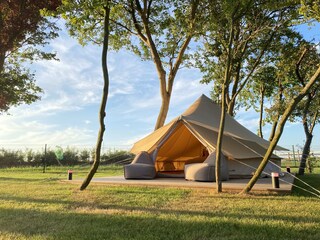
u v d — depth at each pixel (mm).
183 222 4375
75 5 7309
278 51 14695
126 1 13195
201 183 7984
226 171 8641
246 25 10750
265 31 11531
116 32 14734
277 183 7066
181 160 11539
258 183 8047
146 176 9289
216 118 10180
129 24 14906
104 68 7469
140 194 6766
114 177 10312
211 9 9109
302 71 14672
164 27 14484
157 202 5875
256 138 10648
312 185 8453
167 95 13883
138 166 9312
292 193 6785
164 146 10961
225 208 5273
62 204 5824
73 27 12305
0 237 3848
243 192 6730
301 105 15859
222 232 3916
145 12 13836
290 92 14812
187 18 12438
